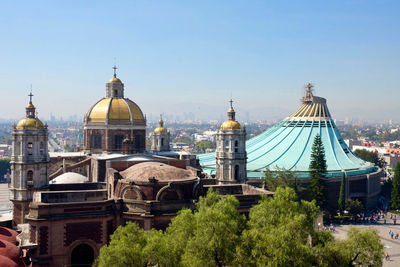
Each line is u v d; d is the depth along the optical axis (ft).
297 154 531.91
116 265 160.25
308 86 623.77
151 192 227.20
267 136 603.67
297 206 209.87
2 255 198.08
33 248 207.10
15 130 299.17
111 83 389.60
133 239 174.70
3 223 286.05
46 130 309.01
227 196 213.87
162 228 225.56
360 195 485.15
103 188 289.33
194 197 235.81
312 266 167.94
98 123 367.25
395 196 480.64
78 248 219.82
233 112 366.63
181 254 173.88
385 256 297.53
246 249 165.58
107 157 323.78
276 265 154.61
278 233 164.35
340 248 174.91
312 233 192.75
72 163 378.12
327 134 572.10
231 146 356.59
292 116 619.67
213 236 165.68
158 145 481.05
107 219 221.25
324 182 427.74
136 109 384.47
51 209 211.00
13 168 299.17
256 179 450.71
